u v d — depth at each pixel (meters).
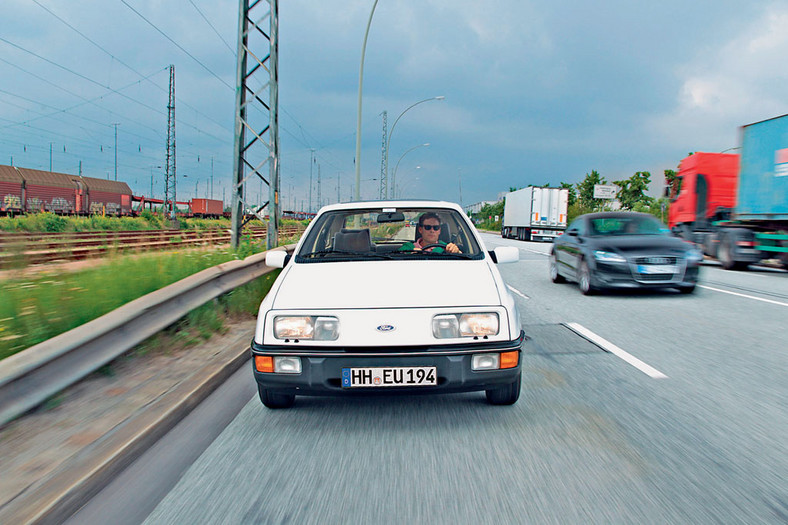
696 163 15.25
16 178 35.53
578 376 4.45
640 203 54.31
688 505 2.36
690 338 5.90
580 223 10.51
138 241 17.20
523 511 2.31
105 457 2.68
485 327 3.25
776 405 3.71
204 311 5.66
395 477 2.66
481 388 3.28
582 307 8.15
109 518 2.32
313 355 3.20
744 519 2.24
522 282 11.74
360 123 20.86
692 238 15.80
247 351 5.08
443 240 4.86
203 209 61.56
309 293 3.47
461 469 2.73
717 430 3.25
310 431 3.29
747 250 13.14
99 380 4.03
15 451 2.81
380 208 4.91
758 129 12.55
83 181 42.25
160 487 2.59
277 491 2.53
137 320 4.22
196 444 3.11
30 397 3.05
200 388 3.87
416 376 3.17
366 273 3.77
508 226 44.09
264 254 7.45
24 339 4.17
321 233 4.70
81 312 4.78
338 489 2.54
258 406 3.78
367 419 3.48
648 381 4.30
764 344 5.59
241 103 11.15
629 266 8.70
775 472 2.68
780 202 11.80
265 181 11.54
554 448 2.98
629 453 2.91
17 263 6.43
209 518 2.30
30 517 2.18
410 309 3.24
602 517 2.26
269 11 11.12
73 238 16.02
